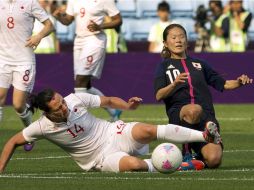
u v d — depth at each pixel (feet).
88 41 146.00
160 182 81.46
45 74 191.01
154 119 165.37
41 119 89.86
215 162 93.25
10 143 89.86
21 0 112.88
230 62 190.90
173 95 96.68
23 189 78.54
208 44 218.79
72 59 191.01
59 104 88.07
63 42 235.61
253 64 191.11
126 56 191.42
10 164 102.53
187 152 94.68
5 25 112.88
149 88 192.95
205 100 96.89
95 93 149.69
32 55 114.52
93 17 145.59
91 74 146.92
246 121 161.79
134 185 79.82
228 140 130.62
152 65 191.83
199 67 97.76
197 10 221.66
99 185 80.07
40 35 112.78
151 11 248.93
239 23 218.79
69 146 91.30
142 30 246.06
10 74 113.91
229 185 79.66
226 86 97.81
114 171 89.76
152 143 125.49
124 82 191.83
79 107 90.74
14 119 167.32
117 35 208.13
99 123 92.17
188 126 94.89
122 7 248.93
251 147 120.67
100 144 91.40
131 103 92.38
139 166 88.53
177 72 96.94
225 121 162.09
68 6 146.92
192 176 85.76
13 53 113.39
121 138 91.56
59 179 84.58
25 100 114.32
